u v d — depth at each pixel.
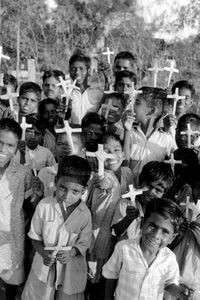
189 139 4.84
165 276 3.30
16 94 5.12
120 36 13.77
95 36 14.64
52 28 14.34
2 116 5.63
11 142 3.88
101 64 8.38
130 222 3.76
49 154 4.80
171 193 4.15
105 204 4.10
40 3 14.03
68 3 14.72
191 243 3.72
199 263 3.71
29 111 5.39
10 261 3.91
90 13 14.76
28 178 3.99
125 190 4.21
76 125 5.32
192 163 4.39
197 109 10.23
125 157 4.71
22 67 12.91
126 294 3.30
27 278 3.98
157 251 3.28
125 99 5.54
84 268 3.78
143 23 13.93
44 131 5.01
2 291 4.15
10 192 3.89
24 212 4.05
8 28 13.30
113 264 3.36
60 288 3.74
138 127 4.95
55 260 3.66
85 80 6.50
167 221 3.14
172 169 4.17
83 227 3.72
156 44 13.45
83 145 4.55
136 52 12.73
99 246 4.14
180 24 13.65
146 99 4.96
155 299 3.29
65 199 3.55
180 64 13.12
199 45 13.48
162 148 4.89
